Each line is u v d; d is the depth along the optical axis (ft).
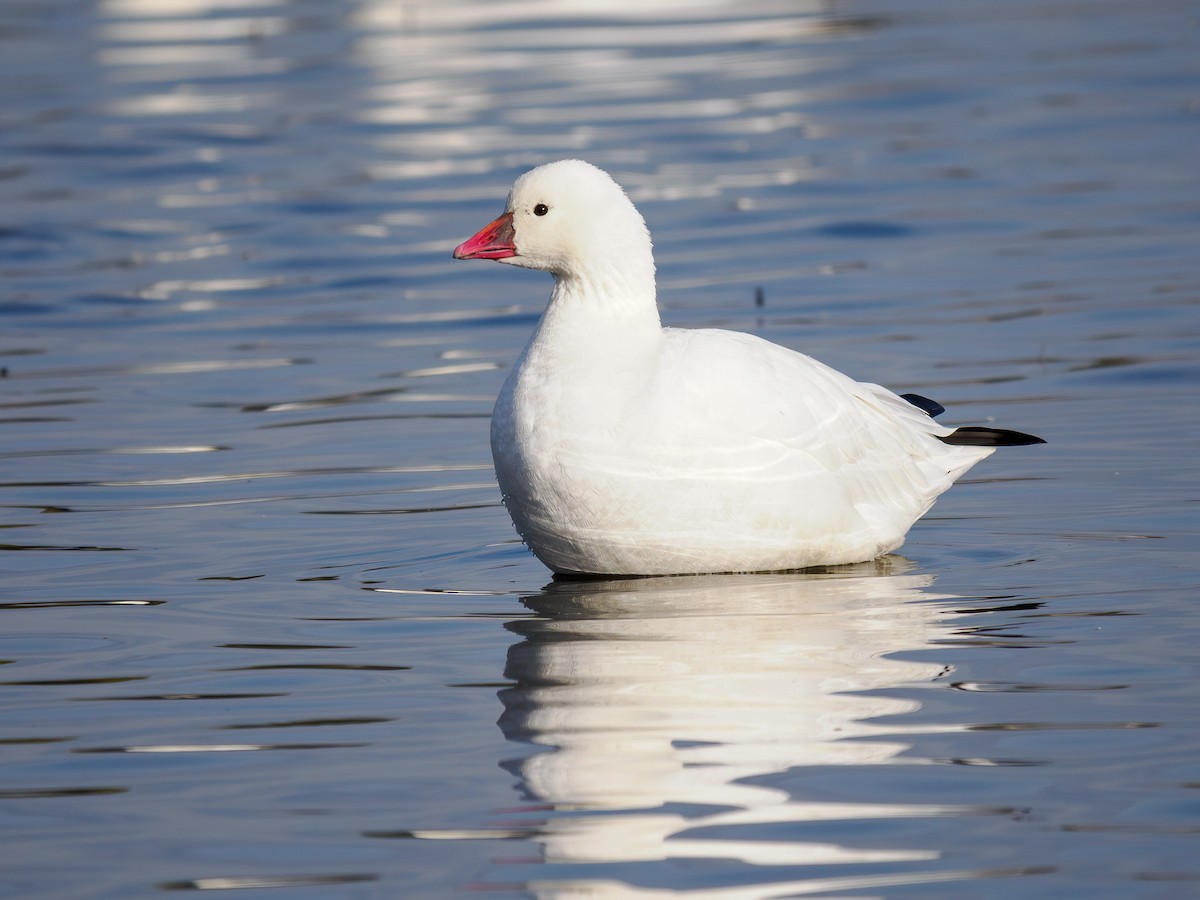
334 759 26.48
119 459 48.55
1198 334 58.59
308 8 145.07
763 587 35.83
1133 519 40.19
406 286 71.67
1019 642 31.35
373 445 49.70
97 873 22.91
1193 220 75.56
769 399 36.24
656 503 35.47
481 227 79.15
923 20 134.31
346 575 37.52
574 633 32.65
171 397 55.93
